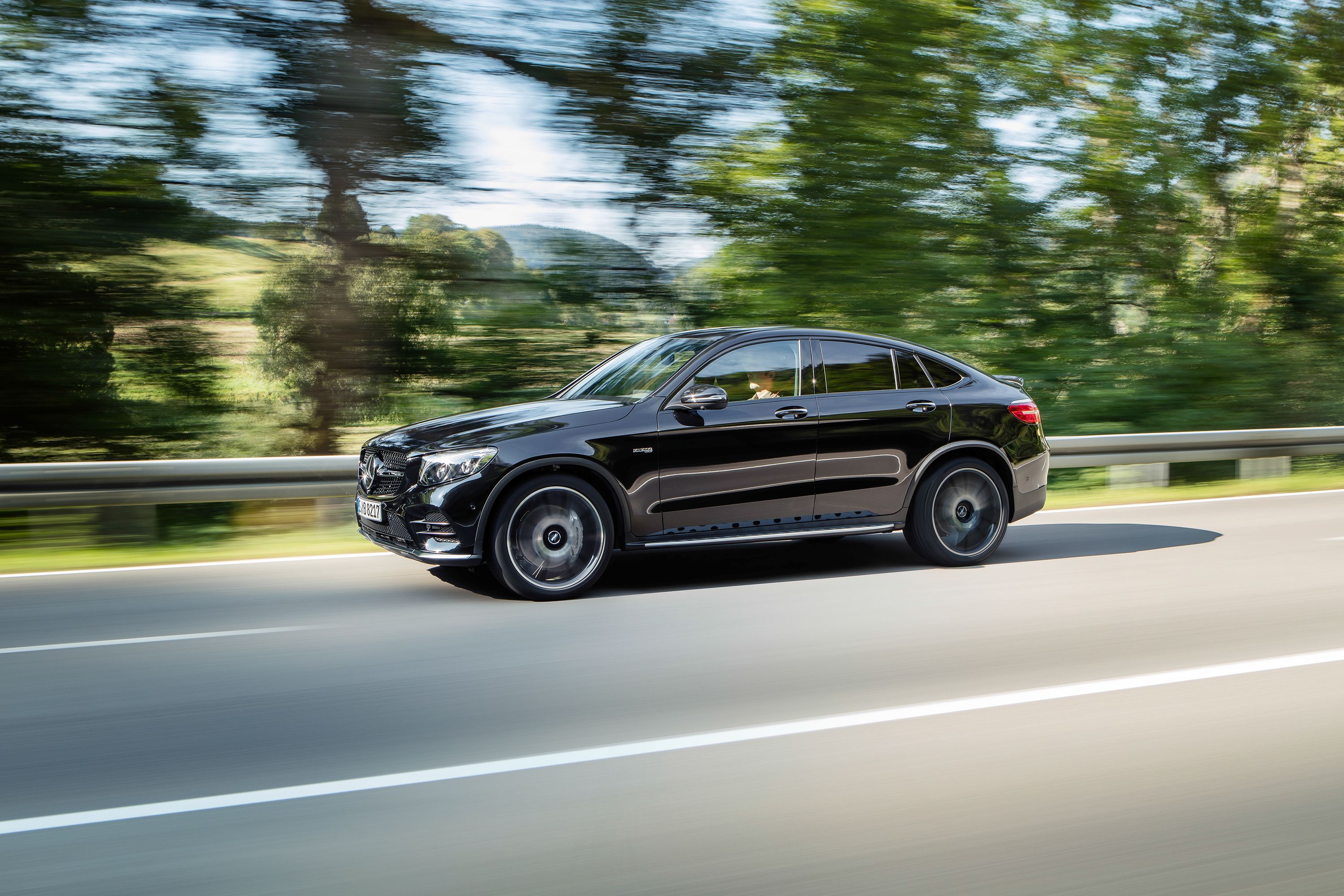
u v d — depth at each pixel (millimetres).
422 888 2947
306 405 11180
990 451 7449
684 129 12281
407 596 6590
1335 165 15797
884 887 2939
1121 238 14305
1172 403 13914
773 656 5164
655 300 12234
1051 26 14102
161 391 10789
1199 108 14789
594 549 6520
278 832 3287
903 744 4008
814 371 7141
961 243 13461
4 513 10164
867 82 12938
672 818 3385
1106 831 3287
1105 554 7934
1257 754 3916
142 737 4113
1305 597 6441
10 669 5008
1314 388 14742
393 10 11055
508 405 7199
